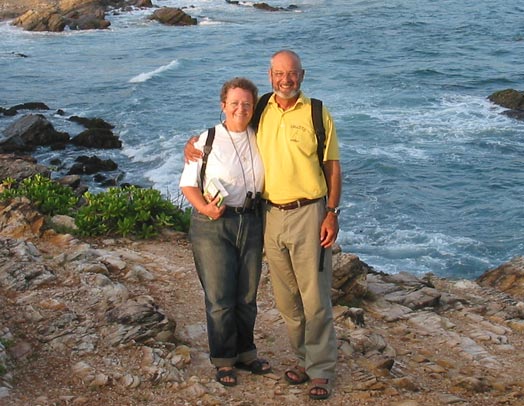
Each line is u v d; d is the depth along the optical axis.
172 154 20.67
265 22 45.88
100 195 8.27
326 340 4.68
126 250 7.38
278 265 4.63
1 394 4.47
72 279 6.18
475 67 32.28
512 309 7.40
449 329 6.58
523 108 24.97
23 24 43.62
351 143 21.52
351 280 6.84
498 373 5.63
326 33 41.81
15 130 21.67
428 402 4.80
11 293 5.86
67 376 4.79
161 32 42.97
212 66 33.59
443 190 17.89
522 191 17.80
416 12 47.47
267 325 5.86
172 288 6.43
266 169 4.49
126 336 5.21
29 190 8.48
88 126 23.59
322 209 4.47
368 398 4.76
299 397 4.72
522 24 42.59
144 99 27.31
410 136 22.19
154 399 4.61
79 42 40.19
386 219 15.96
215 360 4.83
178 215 8.28
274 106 4.46
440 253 14.29
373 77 30.73
